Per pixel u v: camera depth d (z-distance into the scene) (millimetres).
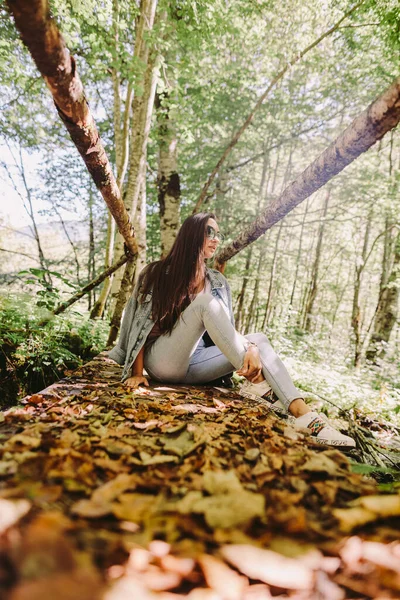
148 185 11445
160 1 5734
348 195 10672
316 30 8469
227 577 628
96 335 5188
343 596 614
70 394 1963
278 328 8547
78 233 20156
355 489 1007
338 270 22469
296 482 1035
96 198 17031
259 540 744
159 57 5609
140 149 6340
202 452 1220
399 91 1358
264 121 10469
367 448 1975
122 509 796
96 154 1837
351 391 4551
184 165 11484
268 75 9594
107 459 1102
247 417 1730
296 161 15320
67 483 908
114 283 7379
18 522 682
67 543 625
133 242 4082
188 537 746
